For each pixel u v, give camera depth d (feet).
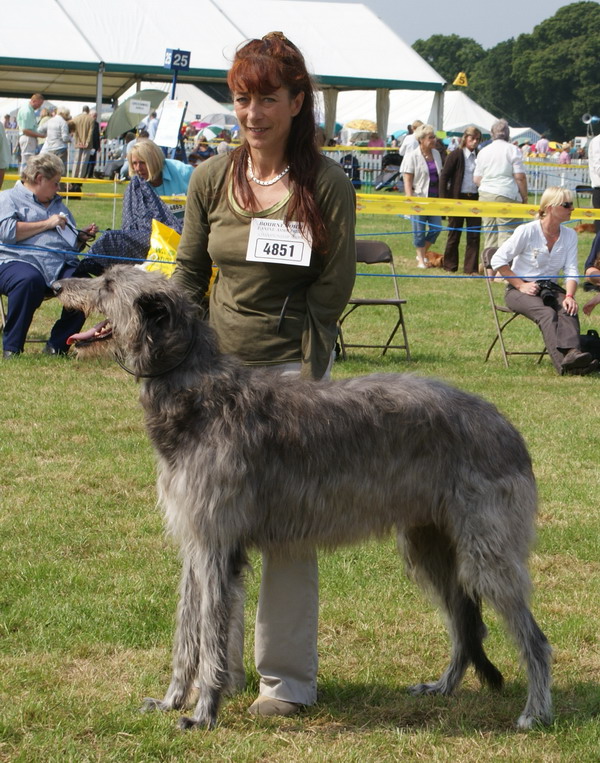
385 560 17.87
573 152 139.13
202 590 11.86
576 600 16.29
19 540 17.81
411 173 53.11
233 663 13.23
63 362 30.83
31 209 31.01
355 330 38.47
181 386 11.81
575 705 13.05
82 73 96.89
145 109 84.53
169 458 11.91
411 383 12.57
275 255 12.61
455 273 52.49
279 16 100.73
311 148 12.57
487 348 36.22
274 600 12.76
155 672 13.57
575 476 22.41
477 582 12.13
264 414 11.86
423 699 13.21
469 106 148.05
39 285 30.78
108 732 11.82
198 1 98.53
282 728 12.35
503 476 12.18
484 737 12.17
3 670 13.41
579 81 347.36
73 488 20.51
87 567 16.85
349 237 12.66
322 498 12.01
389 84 99.19
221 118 130.82
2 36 86.53
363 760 11.43
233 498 11.66
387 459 12.10
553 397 29.30
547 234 32.76
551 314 32.37
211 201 13.16
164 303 11.82
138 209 29.99
